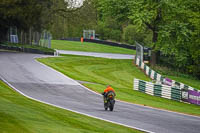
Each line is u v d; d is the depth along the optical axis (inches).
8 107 1565.0
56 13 6958.7
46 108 1841.8
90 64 5182.1
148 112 2213.3
